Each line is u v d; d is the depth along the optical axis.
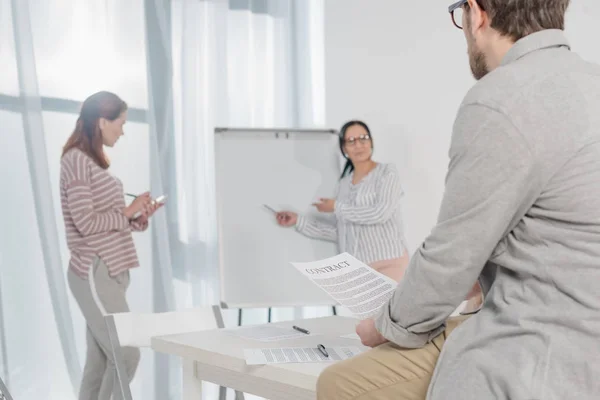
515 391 1.02
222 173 3.55
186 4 3.82
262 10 4.14
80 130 2.98
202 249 3.88
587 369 1.02
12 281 3.24
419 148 4.06
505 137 1.08
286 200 3.60
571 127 1.08
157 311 3.66
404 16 4.08
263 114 4.14
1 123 3.22
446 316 1.18
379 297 1.42
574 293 1.05
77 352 3.40
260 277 3.50
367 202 3.54
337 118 4.31
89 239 2.94
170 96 3.76
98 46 3.51
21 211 3.27
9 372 3.23
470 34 1.28
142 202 3.08
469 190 1.10
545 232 1.10
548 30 1.18
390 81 4.14
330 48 4.32
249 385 1.59
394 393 1.25
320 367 1.42
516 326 1.09
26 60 3.26
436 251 1.13
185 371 1.74
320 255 3.59
